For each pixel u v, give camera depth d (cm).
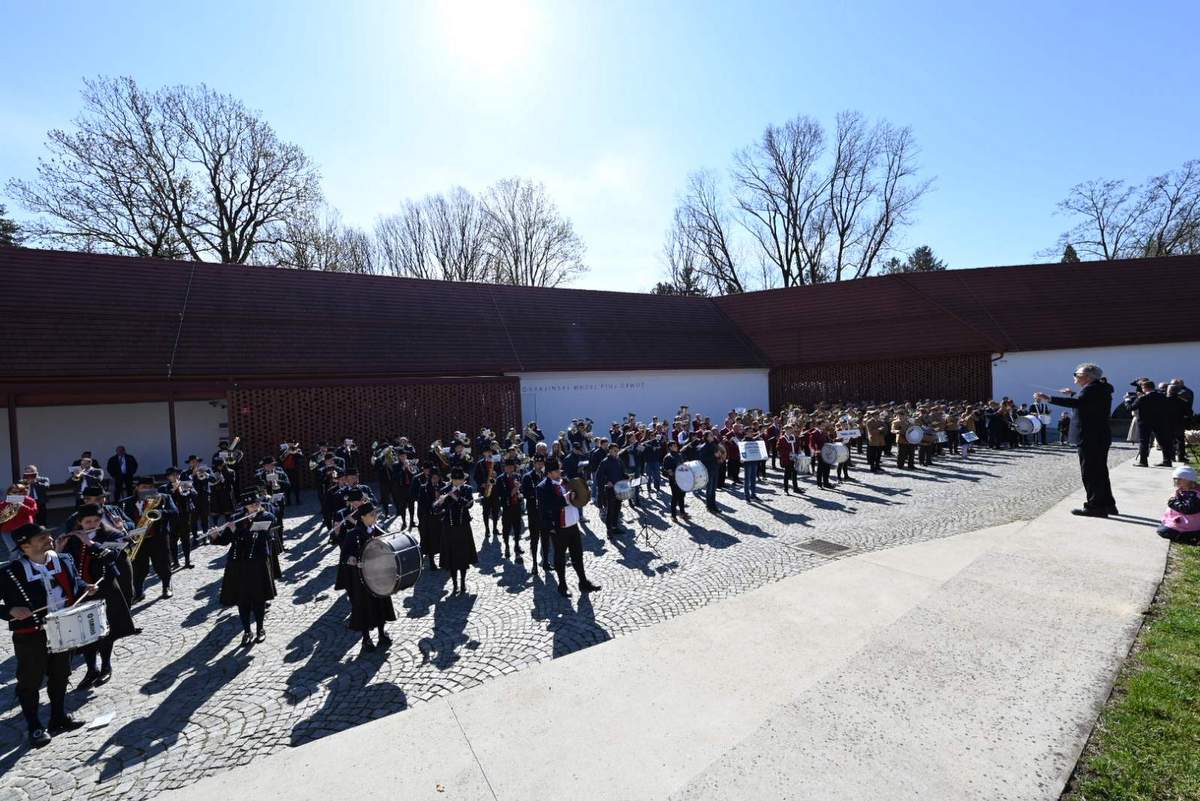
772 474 1662
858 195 4656
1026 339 2642
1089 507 862
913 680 457
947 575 705
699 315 3281
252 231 3747
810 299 3222
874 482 1455
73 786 422
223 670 600
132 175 3188
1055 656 475
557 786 372
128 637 700
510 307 2717
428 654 611
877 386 2873
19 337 1627
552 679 514
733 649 546
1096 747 368
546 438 2470
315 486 1827
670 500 1381
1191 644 474
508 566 940
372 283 2452
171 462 2175
